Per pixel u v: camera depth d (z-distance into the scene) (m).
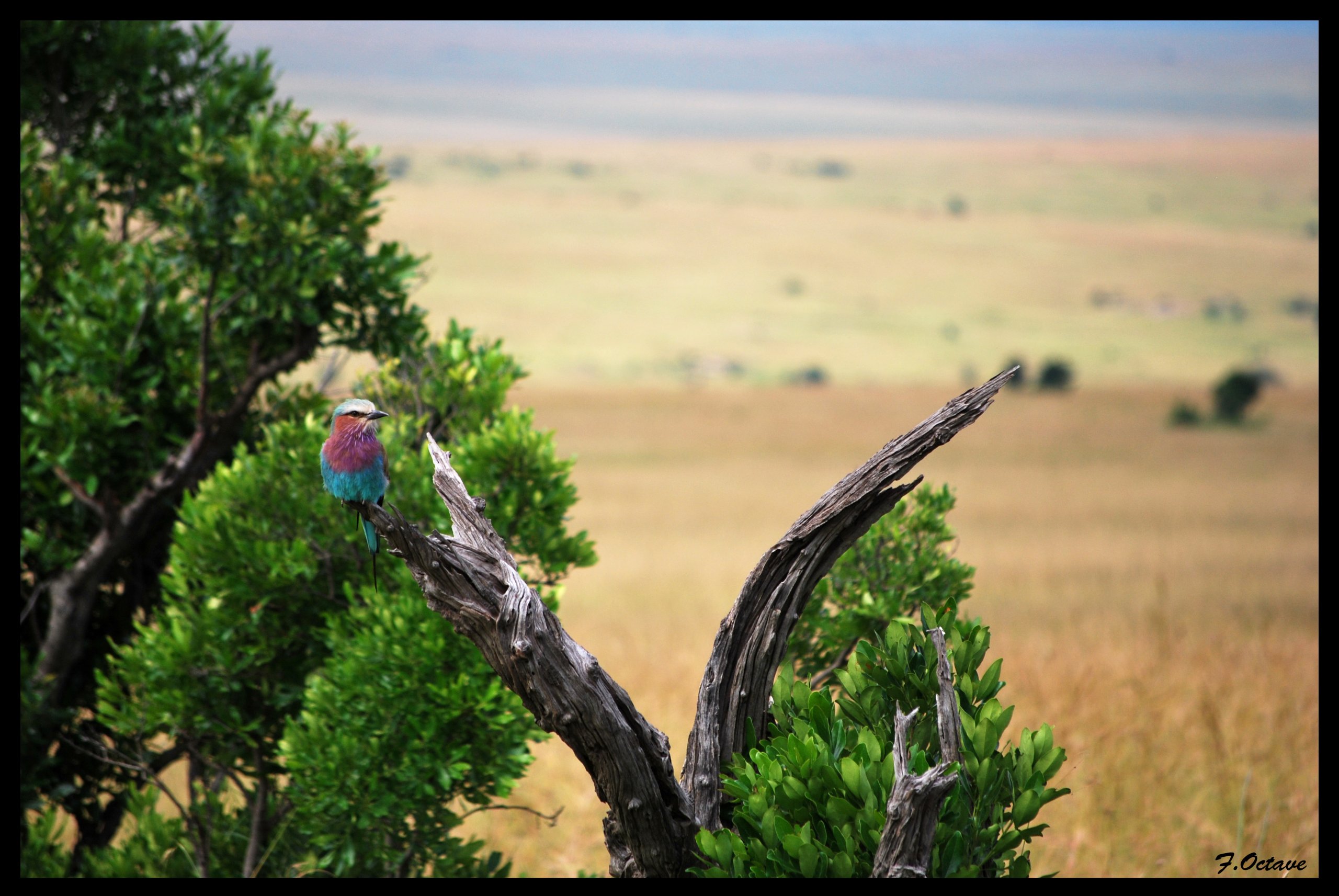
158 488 31.06
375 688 25.16
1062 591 85.31
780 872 16.42
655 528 134.50
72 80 35.78
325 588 28.25
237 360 33.59
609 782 17.84
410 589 26.56
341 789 25.11
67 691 33.50
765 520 142.00
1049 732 17.45
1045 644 60.16
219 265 31.39
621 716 17.62
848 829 16.41
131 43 34.78
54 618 31.56
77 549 32.50
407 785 25.34
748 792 17.73
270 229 30.61
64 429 30.27
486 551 18.81
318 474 27.20
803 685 19.92
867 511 19.72
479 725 25.47
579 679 17.36
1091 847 34.69
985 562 101.00
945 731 16.77
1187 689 49.03
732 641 20.05
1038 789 16.77
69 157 33.41
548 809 41.19
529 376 31.97
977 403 19.50
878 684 18.88
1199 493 161.12
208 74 36.38
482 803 26.28
